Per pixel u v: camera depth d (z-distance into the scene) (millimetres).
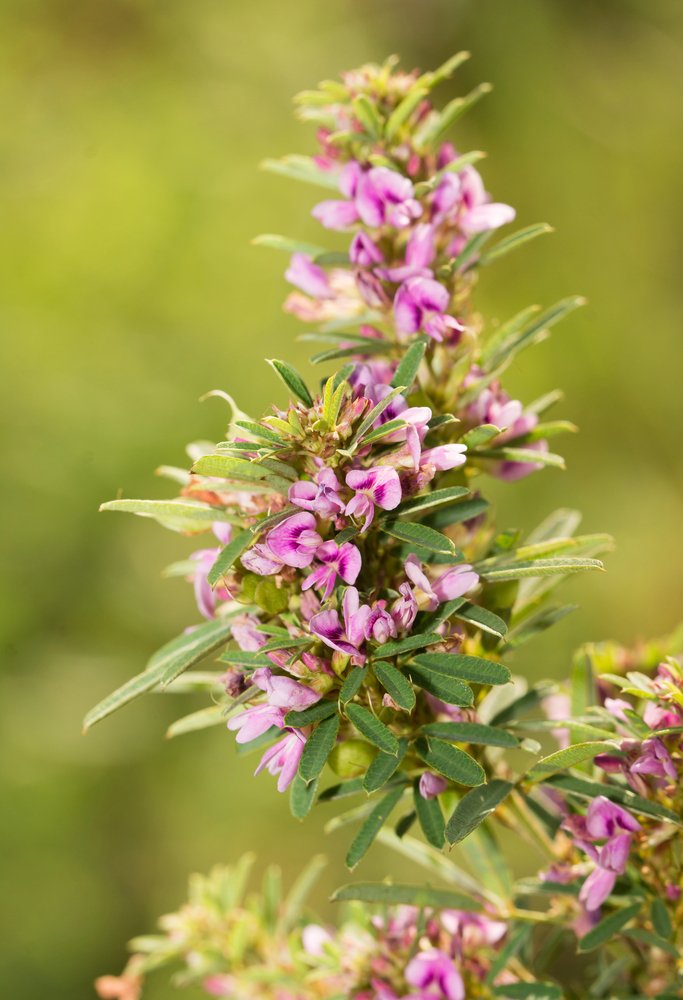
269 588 340
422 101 375
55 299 1178
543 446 370
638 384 1256
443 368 366
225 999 419
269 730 349
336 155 378
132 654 1045
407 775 350
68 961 953
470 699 332
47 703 1008
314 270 378
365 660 333
